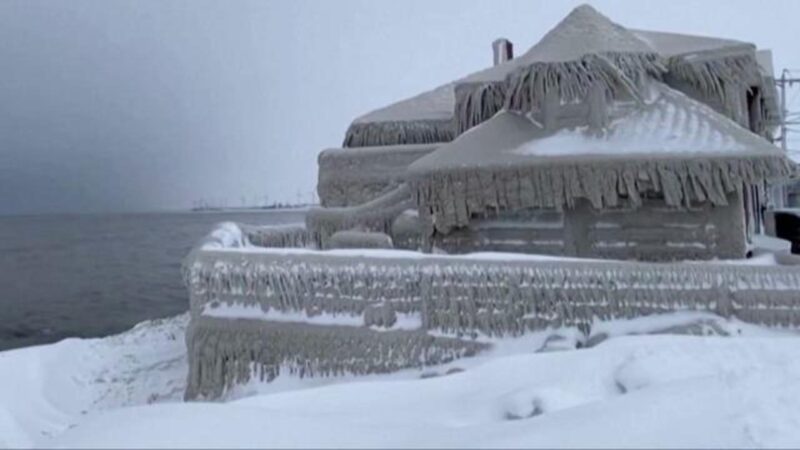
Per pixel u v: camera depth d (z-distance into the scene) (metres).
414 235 15.57
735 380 6.64
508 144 13.55
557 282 10.36
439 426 6.13
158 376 15.06
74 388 14.30
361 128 21.42
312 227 16.94
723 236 12.24
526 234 13.47
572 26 14.91
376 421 6.62
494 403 7.35
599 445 5.14
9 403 12.74
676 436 5.29
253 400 7.89
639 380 7.36
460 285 10.64
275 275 11.47
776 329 9.59
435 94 22.97
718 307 9.84
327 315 11.19
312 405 7.69
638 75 13.67
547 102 13.72
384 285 10.97
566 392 7.34
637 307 10.09
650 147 12.29
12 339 27.00
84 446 5.02
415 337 10.68
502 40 23.64
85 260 63.50
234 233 14.27
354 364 10.84
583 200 12.96
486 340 10.41
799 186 27.36
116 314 33.25
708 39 16.19
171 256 67.69
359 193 19.75
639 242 12.73
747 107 15.79
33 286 44.50
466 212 13.41
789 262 11.42
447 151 13.92
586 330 10.17
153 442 5.04
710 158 11.67
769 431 5.35
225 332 11.59
